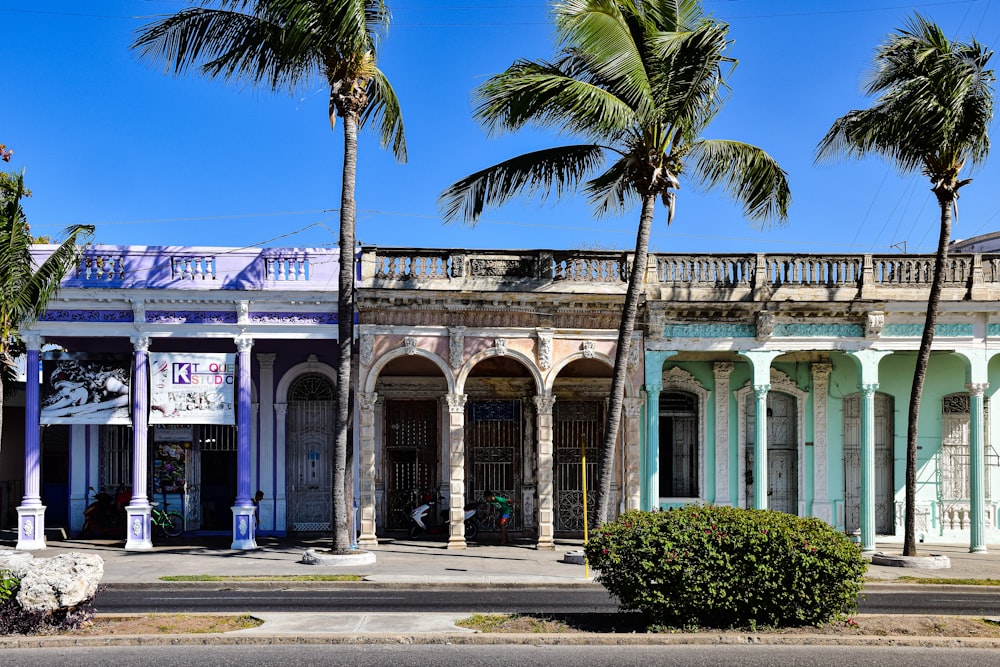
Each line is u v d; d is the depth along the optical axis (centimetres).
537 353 2188
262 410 2450
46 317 2136
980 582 1692
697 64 1708
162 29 1864
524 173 1969
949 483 2406
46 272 1888
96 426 2420
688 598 1106
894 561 1923
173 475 2448
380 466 2472
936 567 1891
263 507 2430
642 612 1158
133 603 1402
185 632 1119
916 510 2392
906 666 996
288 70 1894
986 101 1872
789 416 2470
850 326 2241
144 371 2147
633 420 2222
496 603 1431
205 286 2156
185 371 2148
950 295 2217
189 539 2323
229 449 2477
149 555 2008
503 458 2478
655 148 1839
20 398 2631
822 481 2416
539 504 2155
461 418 2159
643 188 1867
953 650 1062
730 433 2430
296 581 1628
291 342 2409
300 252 2197
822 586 1116
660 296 2194
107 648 1055
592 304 2194
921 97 1820
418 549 2116
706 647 1066
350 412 2092
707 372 2442
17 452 2627
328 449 2480
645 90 1717
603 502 1872
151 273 2170
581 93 1688
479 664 996
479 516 2455
